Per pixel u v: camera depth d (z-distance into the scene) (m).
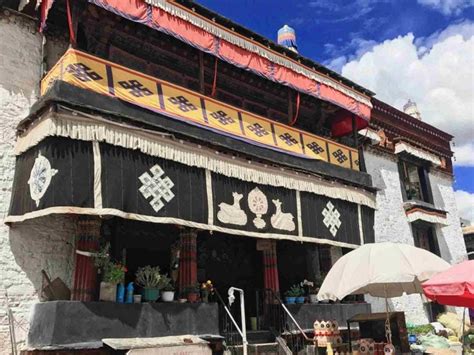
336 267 8.69
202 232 13.88
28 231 9.90
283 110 16.72
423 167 23.38
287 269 15.74
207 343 9.72
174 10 11.27
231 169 11.80
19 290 9.46
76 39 10.91
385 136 21.55
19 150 9.98
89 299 9.16
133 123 9.98
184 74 13.89
